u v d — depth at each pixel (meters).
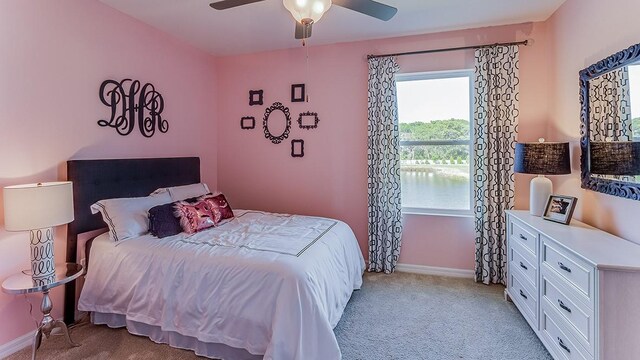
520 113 3.16
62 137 2.44
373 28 3.26
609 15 2.11
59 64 2.41
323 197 3.84
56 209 2.01
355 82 3.65
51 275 2.07
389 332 2.35
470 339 2.26
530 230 2.32
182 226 2.67
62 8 2.42
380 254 3.55
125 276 2.29
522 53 3.14
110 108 2.81
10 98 2.12
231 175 4.21
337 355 1.84
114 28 2.83
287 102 3.93
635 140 1.85
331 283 2.27
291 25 3.18
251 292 1.95
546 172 2.54
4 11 2.08
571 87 2.63
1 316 2.11
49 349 2.15
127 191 2.89
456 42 3.31
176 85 3.56
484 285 3.18
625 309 1.54
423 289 3.09
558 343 1.93
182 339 2.14
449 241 3.44
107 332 2.34
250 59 4.06
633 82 1.86
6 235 2.13
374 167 3.54
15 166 2.15
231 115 4.18
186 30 3.32
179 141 3.62
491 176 3.18
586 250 1.75
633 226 1.90
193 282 2.09
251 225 2.92
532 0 2.70
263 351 1.89
